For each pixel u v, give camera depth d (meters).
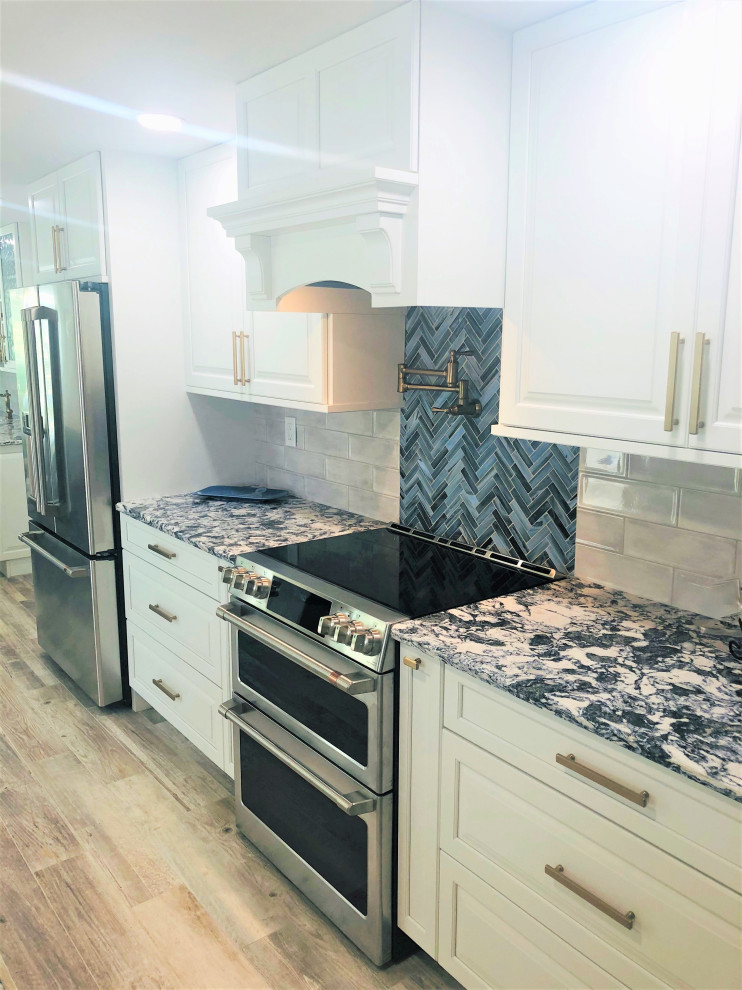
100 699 3.21
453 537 2.49
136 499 3.12
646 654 1.61
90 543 3.06
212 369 2.98
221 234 2.79
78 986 1.88
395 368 2.56
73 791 2.67
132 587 3.07
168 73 2.08
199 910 2.13
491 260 1.83
